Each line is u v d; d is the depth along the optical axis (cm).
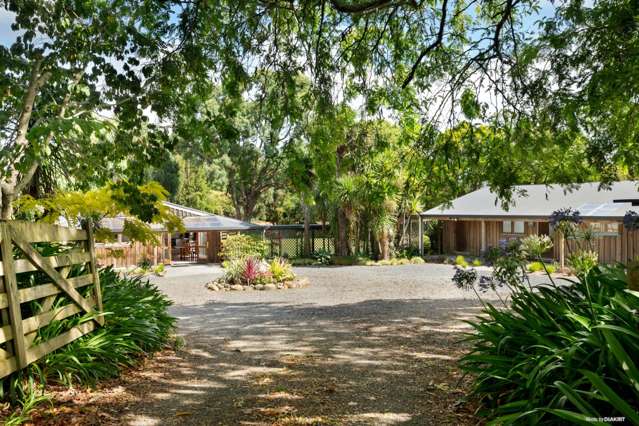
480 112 734
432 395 462
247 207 3697
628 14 621
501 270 504
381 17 744
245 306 1175
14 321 405
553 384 301
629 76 640
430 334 786
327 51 683
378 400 453
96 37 601
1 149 590
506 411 350
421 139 762
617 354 274
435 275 1812
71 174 830
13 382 413
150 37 585
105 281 694
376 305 1144
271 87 648
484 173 777
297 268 2253
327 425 393
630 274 337
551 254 2170
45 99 831
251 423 399
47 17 625
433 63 771
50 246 548
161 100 576
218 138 618
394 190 820
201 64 571
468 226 2694
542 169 840
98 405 432
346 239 2566
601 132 836
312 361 617
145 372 553
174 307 1175
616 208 1891
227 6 622
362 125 741
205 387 501
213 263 2598
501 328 453
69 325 514
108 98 634
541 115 712
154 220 659
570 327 379
